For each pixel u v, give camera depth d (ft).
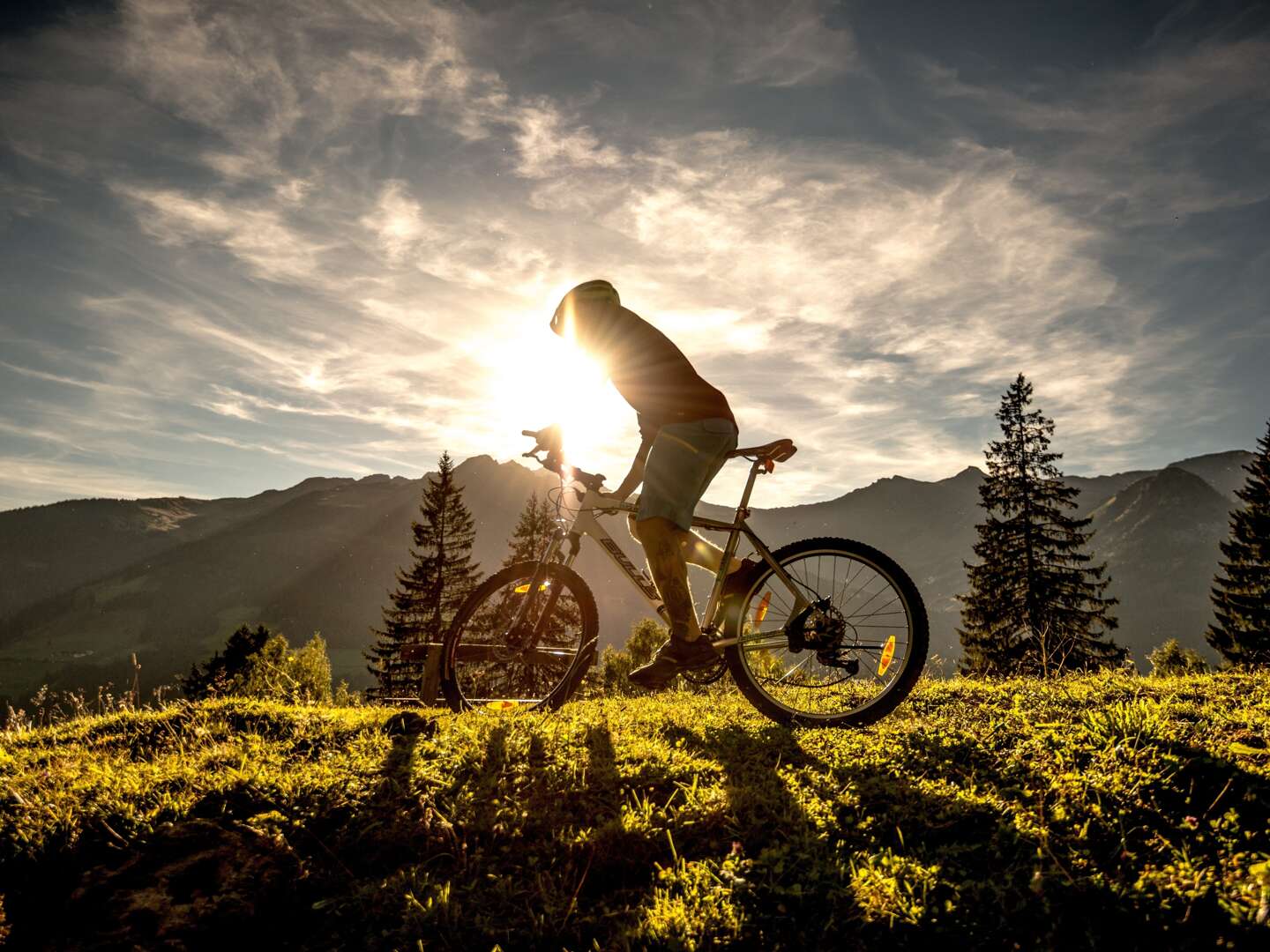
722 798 10.53
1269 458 105.09
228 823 10.13
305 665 126.31
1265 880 7.23
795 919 7.91
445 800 10.79
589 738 12.98
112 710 17.16
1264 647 95.25
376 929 8.54
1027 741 11.80
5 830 10.02
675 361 13.75
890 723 13.99
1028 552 86.53
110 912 8.57
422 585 112.57
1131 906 7.47
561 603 16.15
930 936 7.54
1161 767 9.98
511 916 8.55
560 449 15.57
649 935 7.77
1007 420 92.38
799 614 13.71
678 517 13.20
